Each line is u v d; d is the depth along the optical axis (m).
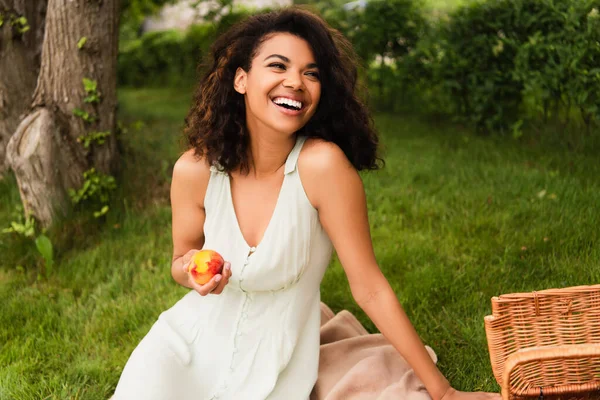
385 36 7.04
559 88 4.84
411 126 6.54
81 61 4.14
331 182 2.12
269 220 2.21
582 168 4.45
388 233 3.84
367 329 3.05
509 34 5.42
